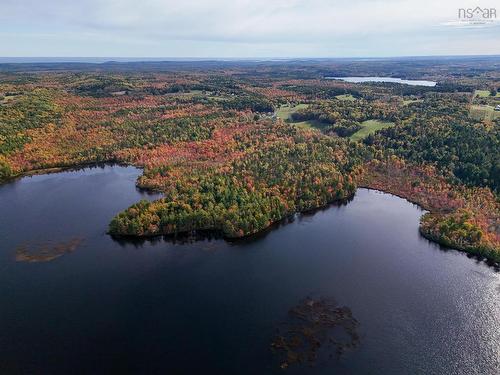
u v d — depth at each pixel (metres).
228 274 128.25
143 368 93.25
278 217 161.88
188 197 165.50
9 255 137.62
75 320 108.19
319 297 116.88
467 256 138.62
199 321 107.62
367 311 110.94
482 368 93.12
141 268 131.62
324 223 162.38
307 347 98.50
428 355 96.44
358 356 95.75
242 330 104.31
